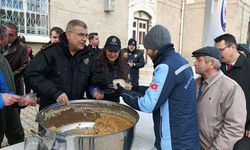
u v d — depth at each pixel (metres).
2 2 5.31
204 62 1.54
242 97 1.48
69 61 1.68
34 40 5.77
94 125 1.45
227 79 1.52
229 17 12.01
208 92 1.55
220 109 1.51
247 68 1.83
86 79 1.76
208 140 1.56
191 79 1.34
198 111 1.59
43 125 1.16
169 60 1.30
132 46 4.08
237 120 1.45
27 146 1.26
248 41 14.97
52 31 2.93
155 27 1.35
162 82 1.27
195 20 12.07
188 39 12.40
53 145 1.07
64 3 6.51
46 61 1.64
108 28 7.85
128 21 8.55
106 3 7.54
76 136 1.03
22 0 5.65
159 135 1.37
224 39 1.84
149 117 2.06
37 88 1.56
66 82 1.68
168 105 1.32
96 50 2.70
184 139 1.31
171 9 10.86
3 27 1.88
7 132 2.24
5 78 1.81
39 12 6.01
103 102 1.53
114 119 1.46
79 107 1.51
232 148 1.50
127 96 1.42
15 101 1.45
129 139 1.16
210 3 2.86
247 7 13.52
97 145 1.05
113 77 2.28
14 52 2.50
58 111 1.43
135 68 4.07
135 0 8.71
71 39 1.60
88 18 7.19
